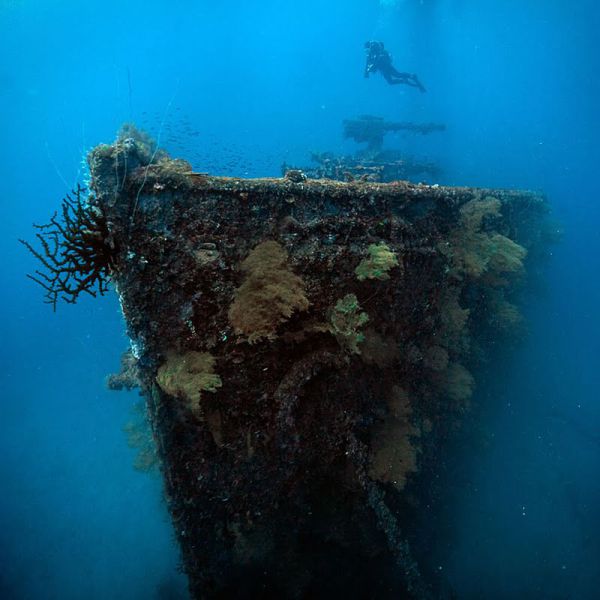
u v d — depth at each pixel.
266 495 4.02
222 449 3.64
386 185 4.16
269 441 3.77
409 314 4.66
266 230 3.34
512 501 7.96
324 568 4.76
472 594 6.77
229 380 3.46
